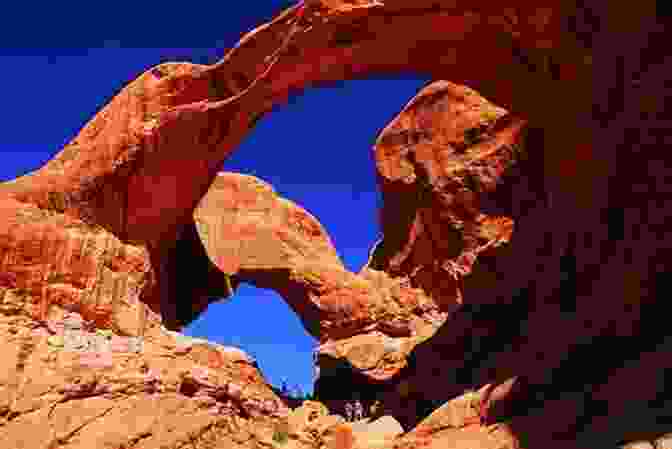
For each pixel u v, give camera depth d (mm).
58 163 17453
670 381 8023
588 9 13914
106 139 16984
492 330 15891
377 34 16797
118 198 16875
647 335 9453
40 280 14359
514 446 9008
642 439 7070
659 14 11820
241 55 17188
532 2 14953
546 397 10000
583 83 14211
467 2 15703
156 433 11734
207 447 12133
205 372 13820
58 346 13125
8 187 16016
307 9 16375
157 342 14844
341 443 15570
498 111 29594
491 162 28828
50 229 15078
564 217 14094
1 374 11883
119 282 15484
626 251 10539
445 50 17391
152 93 17312
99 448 11125
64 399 11812
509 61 16984
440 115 32094
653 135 10961
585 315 10680
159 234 18125
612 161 11906
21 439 11023
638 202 10945
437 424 11016
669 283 9500
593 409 8742
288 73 17344
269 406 15031
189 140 17406
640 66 11984
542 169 26891
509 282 16469
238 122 17828
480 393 11141
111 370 12727
